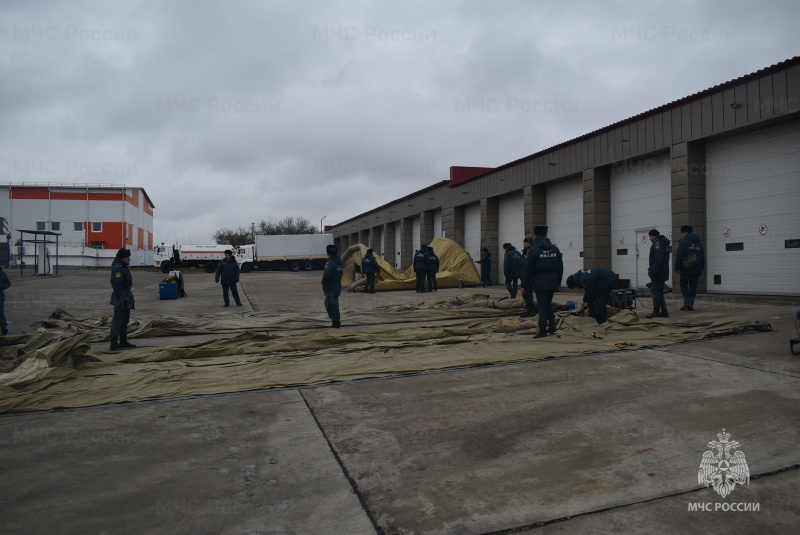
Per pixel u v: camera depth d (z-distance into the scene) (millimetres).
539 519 2633
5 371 5773
